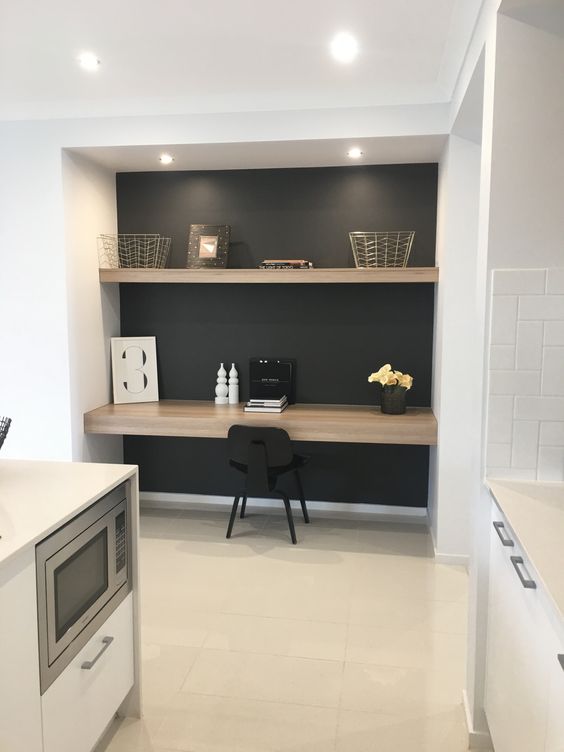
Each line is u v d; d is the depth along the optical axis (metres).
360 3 2.38
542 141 2.00
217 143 3.54
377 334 4.27
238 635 2.84
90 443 4.06
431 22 2.53
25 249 3.73
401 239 4.14
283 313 4.36
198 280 3.95
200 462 4.60
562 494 1.97
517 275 2.05
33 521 1.66
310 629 2.89
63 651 1.74
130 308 4.48
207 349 4.45
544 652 1.45
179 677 2.52
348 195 4.17
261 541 3.94
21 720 1.54
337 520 4.32
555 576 1.38
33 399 3.82
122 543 2.13
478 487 2.15
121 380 4.32
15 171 3.69
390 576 3.45
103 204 4.20
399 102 3.36
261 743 2.14
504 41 1.97
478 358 2.19
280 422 3.79
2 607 1.45
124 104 3.54
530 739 1.55
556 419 2.08
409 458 4.37
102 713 2.00
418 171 4.08
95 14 2.47
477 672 2.14
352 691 2.43
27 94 3.45
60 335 3.75
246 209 4.28
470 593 2.28
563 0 1.90
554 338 2.06
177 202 4.34
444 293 3.51
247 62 2.97
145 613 3.03
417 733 2.20
